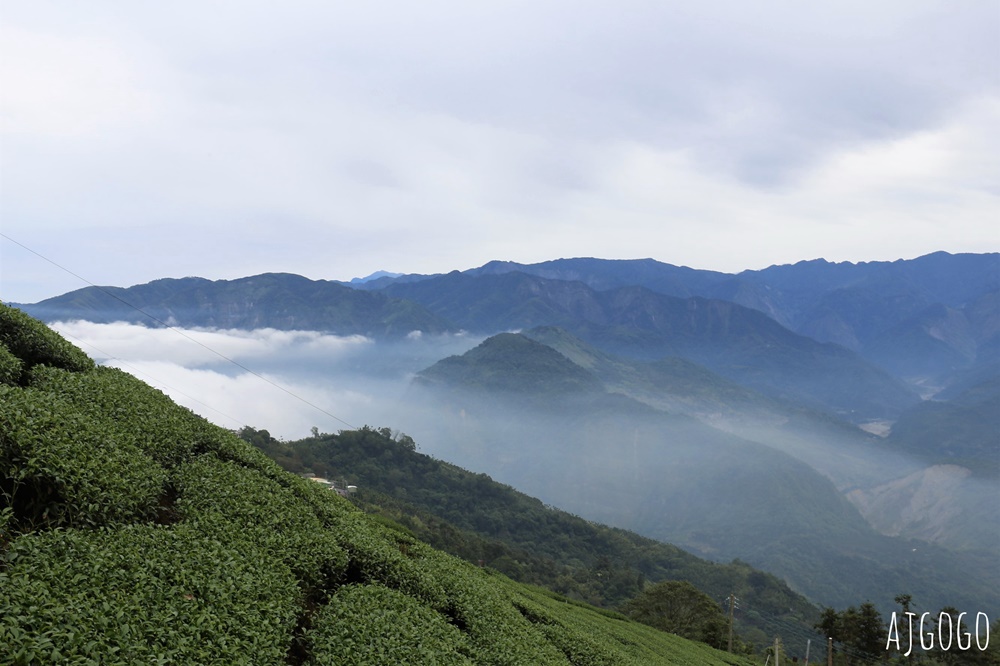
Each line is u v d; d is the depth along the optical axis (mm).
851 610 100438
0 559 10484
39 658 8297
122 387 21391
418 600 19422
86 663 8562
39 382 19047
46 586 9695
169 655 9617
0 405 13805
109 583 10648
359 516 26750
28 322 22953
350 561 19672
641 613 109500
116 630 9406
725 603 175750
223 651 10562
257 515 17531
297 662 13695
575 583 156250
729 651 91062
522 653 20109
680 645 67312
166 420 20344
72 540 11398
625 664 29875
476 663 16484
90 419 16594
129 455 15773
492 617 22188
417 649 14516
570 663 24141
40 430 13852
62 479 12805
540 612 30750
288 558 16109
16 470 12453
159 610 10570
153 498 15117
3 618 8664
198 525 15211
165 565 12094
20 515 12453
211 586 12102
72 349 24266
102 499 13391
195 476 18047
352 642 13750
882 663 95938
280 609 12984
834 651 102938
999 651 96688
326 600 16984
